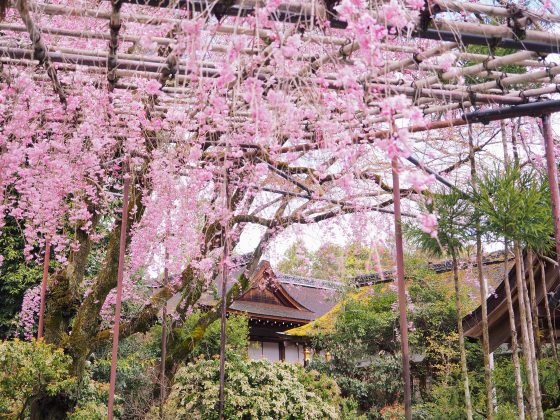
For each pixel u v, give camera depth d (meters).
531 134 5.53
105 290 6.26
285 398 7.32
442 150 5.28
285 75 2.47
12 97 4.18
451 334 10.89
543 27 3.02
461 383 6.29
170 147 4.91
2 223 5.34
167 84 4.14
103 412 7.01
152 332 11.52
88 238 6.34
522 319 4.73
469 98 3.65
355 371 12.70
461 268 9.20
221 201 5.52
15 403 5.76
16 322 9.83
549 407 5.93
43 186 5.05
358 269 13.12
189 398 7.27
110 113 4.36
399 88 3.36
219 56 3.78
